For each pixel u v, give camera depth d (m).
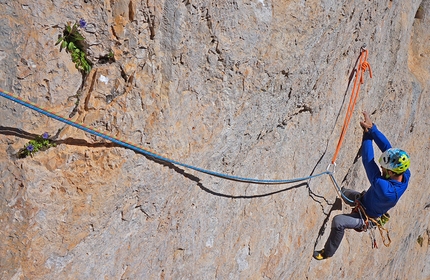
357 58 4.60
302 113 4.24
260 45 3.29
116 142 2.59
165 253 3.36
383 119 5.80
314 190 4.85
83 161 2.63
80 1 2.44
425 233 9.54
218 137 3.34
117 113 2.71
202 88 3.13
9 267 2.44
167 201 3.18
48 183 2.49
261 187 4.08
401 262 8.45
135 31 2.68
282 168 4.26
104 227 2.82
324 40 3.83
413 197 7.52
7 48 2.24
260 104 3.56
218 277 3.91
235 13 3.06
